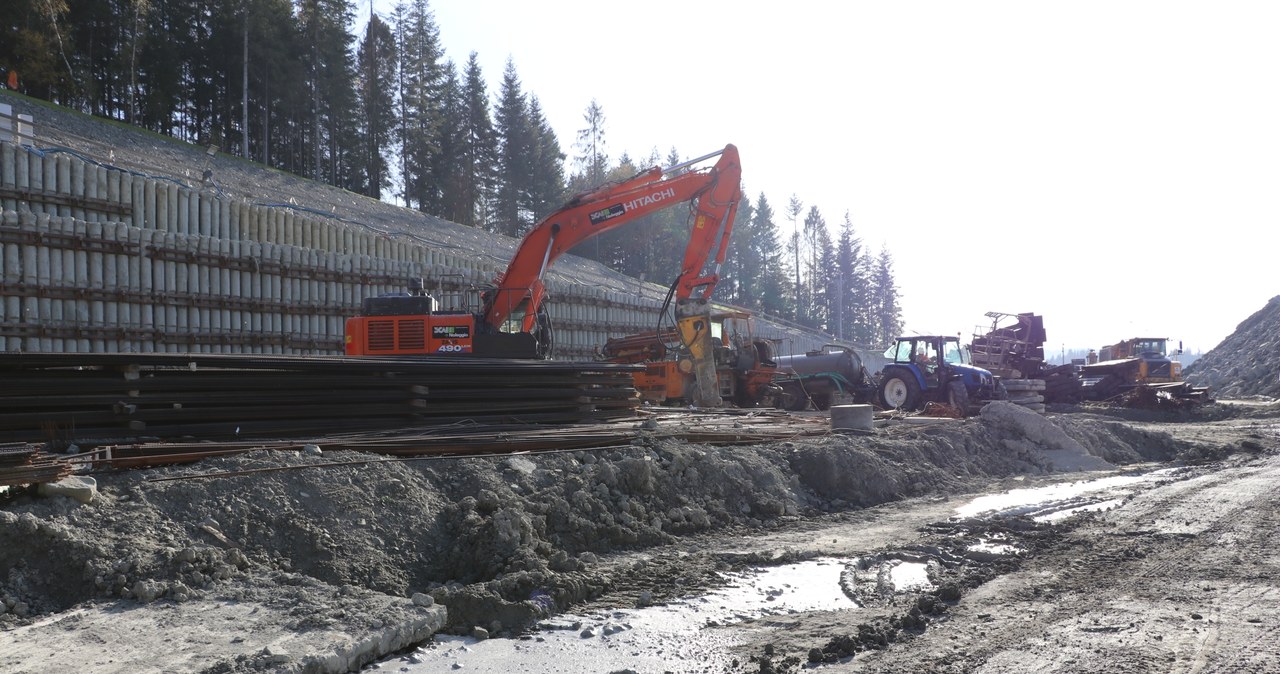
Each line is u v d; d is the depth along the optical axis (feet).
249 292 68.80
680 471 34.32
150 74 157.99
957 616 21.09
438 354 50.26
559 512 28.14
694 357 63.93
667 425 43.11
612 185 61.72
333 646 16.79
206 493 23.48
